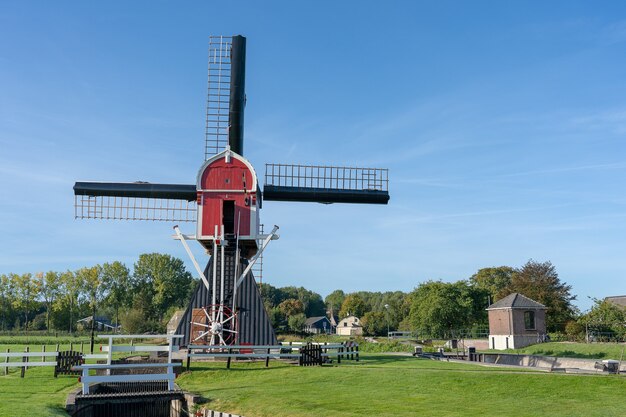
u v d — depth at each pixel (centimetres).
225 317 3847
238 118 4262
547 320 8644
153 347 2775
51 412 2011
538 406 1945
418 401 2127
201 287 3881
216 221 3925
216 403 2353
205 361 3566
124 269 14125
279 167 4344
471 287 10281
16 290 13025
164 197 4194
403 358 3938
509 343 6919
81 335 10888
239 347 3294
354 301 19638
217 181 3975
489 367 3100
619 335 6694
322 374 2864
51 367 3659
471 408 1955
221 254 3850
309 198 4362
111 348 2705
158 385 2941
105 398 2367
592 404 1938
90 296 13638
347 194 4375
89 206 4203
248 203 3947
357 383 2589
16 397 2373
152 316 13538
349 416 1900
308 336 9212
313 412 2008
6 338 8956
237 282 3828
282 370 3097
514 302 7038
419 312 9219
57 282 13288
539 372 2659
